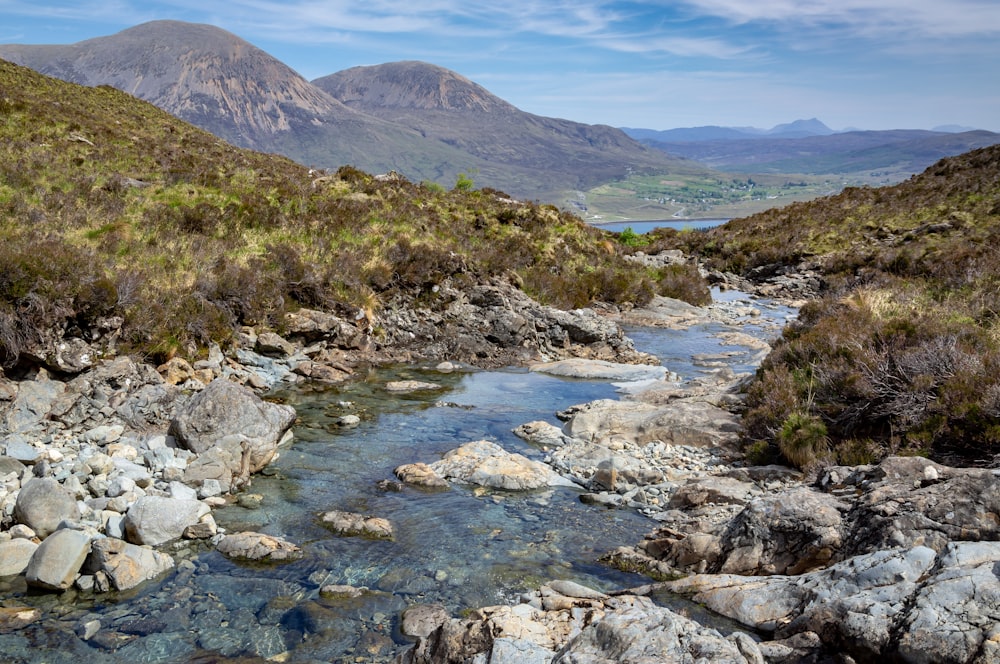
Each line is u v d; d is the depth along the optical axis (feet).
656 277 127.03
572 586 24.89
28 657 21.50
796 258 157.89
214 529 30.78
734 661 16.99
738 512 32.04
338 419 49.19
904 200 186.60
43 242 53.83
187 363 53.78
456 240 104.01
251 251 75.41
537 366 70.38
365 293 75.82
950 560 20.30
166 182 92.43
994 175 183.42
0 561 26.63
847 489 30.14
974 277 85.92
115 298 51.21
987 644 16.60
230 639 22.89
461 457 41.11
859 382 40.63
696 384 61.16
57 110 114.73
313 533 31.55
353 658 21.93
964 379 36.45
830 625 19.90
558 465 41.81
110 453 37.83
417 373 66.59
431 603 25.49
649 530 32.86
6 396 40.73
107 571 26.17
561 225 137.18
